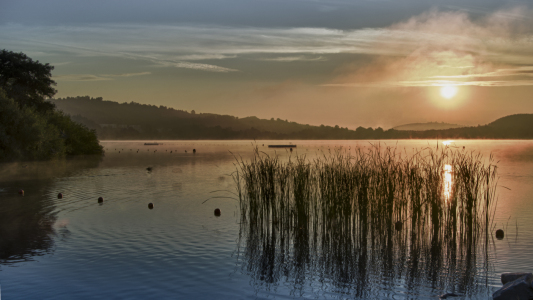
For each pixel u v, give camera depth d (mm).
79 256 9773
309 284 8203
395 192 12758
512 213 14336
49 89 56469
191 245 10750
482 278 8469
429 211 13250
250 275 8641
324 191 12438
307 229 12562
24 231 12164
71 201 17609
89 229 12430
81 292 7707
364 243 11172
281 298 7520
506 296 7020
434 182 12219
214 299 7441
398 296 7629
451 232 11688
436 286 8070
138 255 9852
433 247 10703
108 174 29891
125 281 8234
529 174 27391
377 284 8180
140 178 26953
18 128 41500
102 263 9305
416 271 8945
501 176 26234
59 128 56969
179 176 28141
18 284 8086
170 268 8977
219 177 27359
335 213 12203
